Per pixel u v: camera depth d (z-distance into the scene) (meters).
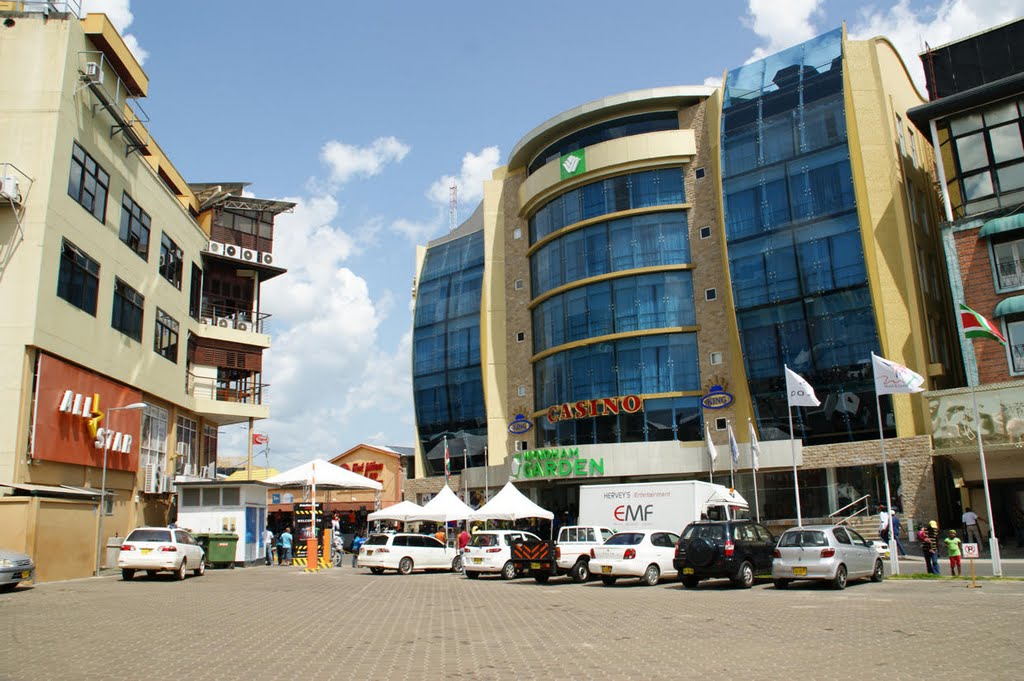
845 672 9.05
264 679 9.02
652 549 22.58
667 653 10.50
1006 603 15.53
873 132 36.50
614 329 41.91
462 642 11.84
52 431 27.67
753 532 21.27
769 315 37.31
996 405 28.61
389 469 61.22
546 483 42.56
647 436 40.22
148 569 25.12
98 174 31.67
